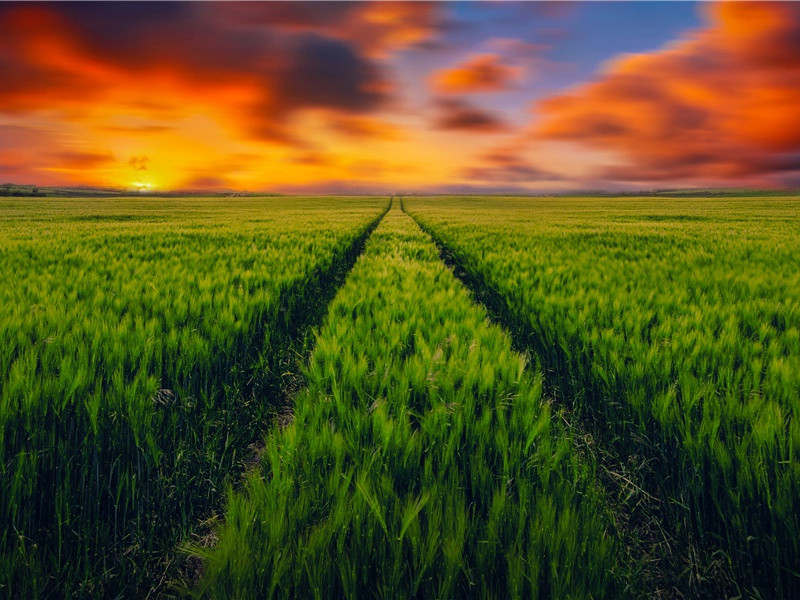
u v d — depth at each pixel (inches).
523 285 228.4
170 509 78.5
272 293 197.6
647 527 83.9
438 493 65.1
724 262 321.1
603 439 108.2
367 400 96.7
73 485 75.5
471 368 108.0
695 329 142.0
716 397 95.5
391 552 55.5
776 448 73.5
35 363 96.0
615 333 142.5
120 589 66.1
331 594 52.6
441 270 318.3
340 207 2310.5
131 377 104.2
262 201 3230.8
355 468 70.9
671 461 85.4
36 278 225.6
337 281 351.6
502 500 61.4
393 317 171.0
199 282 212.4
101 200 3068.4
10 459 71.1
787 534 61.6
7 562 58.6
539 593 53.3
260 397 131.0
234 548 54.2
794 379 98.6
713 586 68.4
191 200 3299.7
